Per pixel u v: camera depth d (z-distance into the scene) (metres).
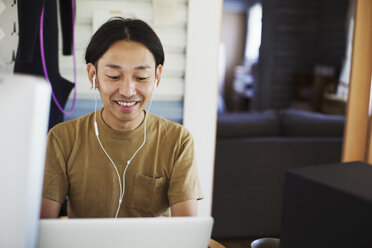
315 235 0.77
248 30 9.98
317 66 7.32
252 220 3.17
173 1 2.39
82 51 2.33
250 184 3.12
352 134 2.55
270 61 7.76
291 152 3.15
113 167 1.39
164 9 2.39
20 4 1.66
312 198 0.77
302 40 7.77
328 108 6.34
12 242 0.63
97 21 2.31
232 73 10.45
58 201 1.38
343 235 0.71
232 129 3.11
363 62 2.49
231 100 10.34
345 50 6.86
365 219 0.67
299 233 0.80
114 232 0.84
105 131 1.39
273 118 3.23
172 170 1.42
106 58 1.25
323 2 7.60
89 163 1.39
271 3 7.62
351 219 0.70
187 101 2.48
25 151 0.62
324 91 6.67
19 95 0.61
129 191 1.40
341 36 7.09
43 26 1.88
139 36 1.25
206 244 0.91
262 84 7.83
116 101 1.29
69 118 2.33
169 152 1.43
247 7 9.73
